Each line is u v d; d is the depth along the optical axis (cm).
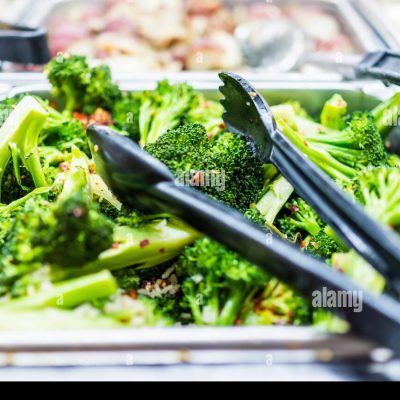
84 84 63
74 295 44
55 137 61
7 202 54
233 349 41
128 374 41
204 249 46
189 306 46
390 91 65
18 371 41
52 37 100
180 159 50
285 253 42
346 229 44
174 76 69
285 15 110
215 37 101
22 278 44
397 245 42
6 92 65
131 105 65
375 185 50
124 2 115
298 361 41
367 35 88
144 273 49
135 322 44
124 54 98
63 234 44
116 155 45
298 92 67
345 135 59
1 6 106
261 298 46
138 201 47
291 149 49
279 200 54
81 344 41
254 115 53
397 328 40
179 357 41
